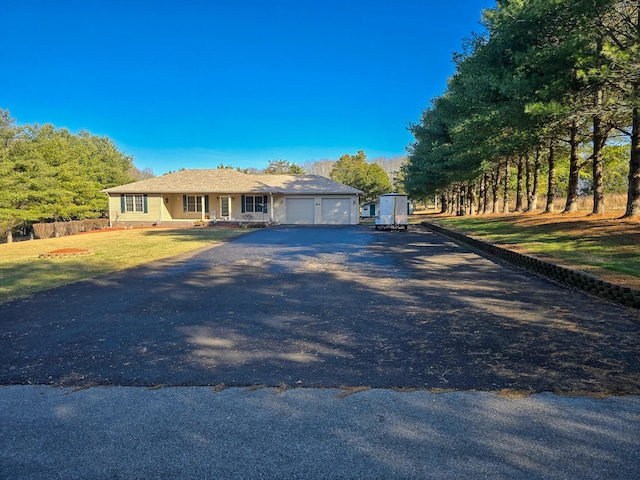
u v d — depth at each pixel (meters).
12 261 11.72
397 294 6.99
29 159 29.47
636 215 12.63
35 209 29.14
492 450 2.48
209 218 32.09
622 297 6.00
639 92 8.61
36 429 2.82
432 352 4.15
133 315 5.82
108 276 9.14
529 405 3.02
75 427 2.83
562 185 35.03
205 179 33.03
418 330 4.90
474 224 21.39
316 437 2.66
